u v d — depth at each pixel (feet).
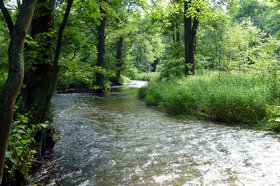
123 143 18.93
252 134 20.42
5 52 21.06
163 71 59.67
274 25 95.14
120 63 89.56
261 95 24.90
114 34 71.51
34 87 16.33
